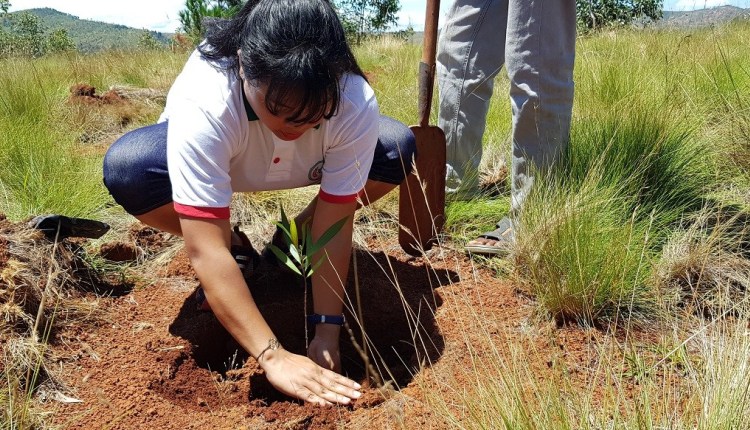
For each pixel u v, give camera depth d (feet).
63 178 11.35
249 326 6.49
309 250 6.63
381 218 10.93
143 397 6.67
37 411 6.36
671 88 14.29
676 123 11.63
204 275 6.36
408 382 7.18
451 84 10.16
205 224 6.28
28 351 6.90
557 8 8.57
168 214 7.67
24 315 7.23
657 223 9.45
